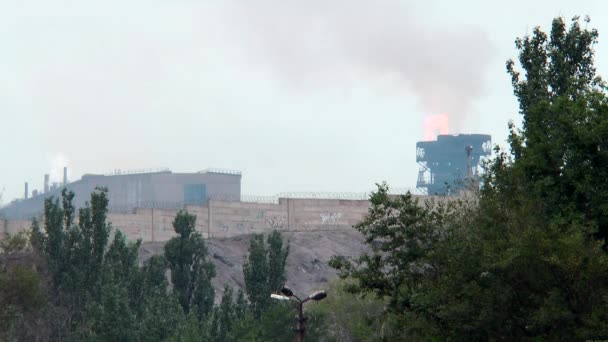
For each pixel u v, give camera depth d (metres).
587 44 123.50
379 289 117.88
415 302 103.50
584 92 113.56
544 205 102.81
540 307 93.31
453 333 99.25
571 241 91.94
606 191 100.19
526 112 123.25
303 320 113.69
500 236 98.88
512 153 109.69
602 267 92.06
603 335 90.00
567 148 103.50
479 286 98.50
